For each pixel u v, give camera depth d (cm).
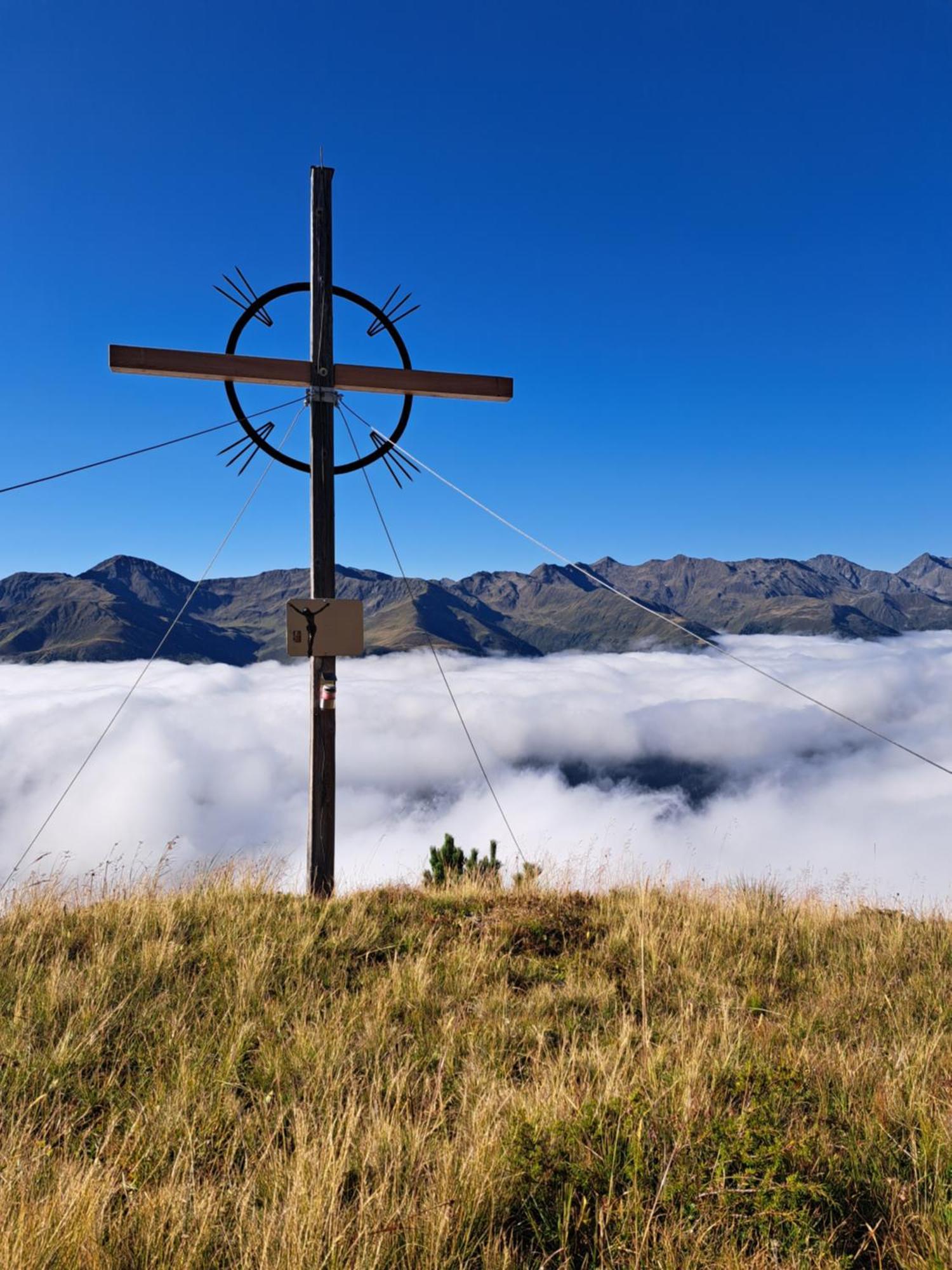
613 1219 247
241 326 772
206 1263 232
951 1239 238
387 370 805
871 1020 452
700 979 518
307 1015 428
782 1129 291
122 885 678
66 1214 234
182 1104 327
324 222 786
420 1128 299
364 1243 228
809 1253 230
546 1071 359
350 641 765
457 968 519
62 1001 429
